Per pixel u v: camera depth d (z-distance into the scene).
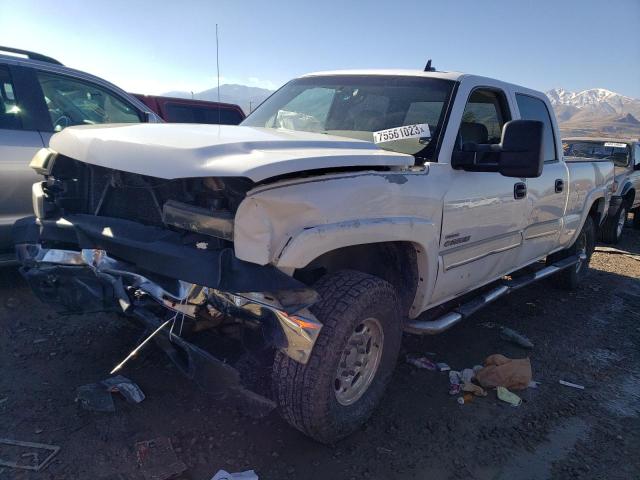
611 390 3.86
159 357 3.52
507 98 4.10
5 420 2.74
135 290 2.60
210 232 2.28
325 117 3.84
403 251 3.15
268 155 2.32
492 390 3.65
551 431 3.22
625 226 12.92
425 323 3.36
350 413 2.75
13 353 3.46
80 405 2.92
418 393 3.48
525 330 4.89
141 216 2.71
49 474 2.39
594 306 5.87
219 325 2.58
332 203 2.40
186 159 2.27
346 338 2.52
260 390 2.72
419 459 2.80
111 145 2.57
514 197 4.00
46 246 3.10
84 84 5.03
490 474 2.75
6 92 4.44
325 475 2.58
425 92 3.60
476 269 3.79
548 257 6.04
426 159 3.27
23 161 4.35
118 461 2.51
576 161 5.61
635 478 2.84
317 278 2.86
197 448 2.67
